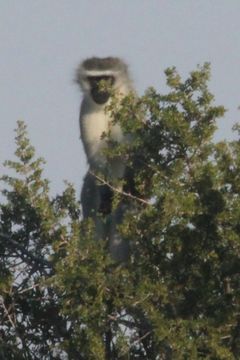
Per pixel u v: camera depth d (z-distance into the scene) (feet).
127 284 43.34
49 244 49.70
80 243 44.06
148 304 42.50
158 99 46.26
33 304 49.96
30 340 49.47
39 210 49.16
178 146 45.06
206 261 43.65
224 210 43.09
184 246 44.04
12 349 48.47
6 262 50.75
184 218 43.83
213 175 43.34
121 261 50.70
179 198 43.01
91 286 42.98
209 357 40.81
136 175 46.83
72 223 45.37
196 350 40.68
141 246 45.03
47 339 49.73
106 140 54.80
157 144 46.09
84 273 42.65
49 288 50.29
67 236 45.37
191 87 46.01
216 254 43.42
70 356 44.55
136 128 46.21
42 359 48.98
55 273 46.75
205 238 43.75
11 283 49.06
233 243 42.65
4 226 51.83
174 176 44.21
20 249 50.70
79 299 43.14
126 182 50.06
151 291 42.65
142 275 44.09
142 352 46.34
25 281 50.34
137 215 45.11
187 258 44.09
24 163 51.19
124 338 43.91
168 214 43.50
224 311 42.27
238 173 43.14
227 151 43.83
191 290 43.68
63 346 44.37
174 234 43.98
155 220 44.32
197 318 42.73
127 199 48.80
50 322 49.80
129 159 47.42
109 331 45.47
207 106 45.39
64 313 43.80
